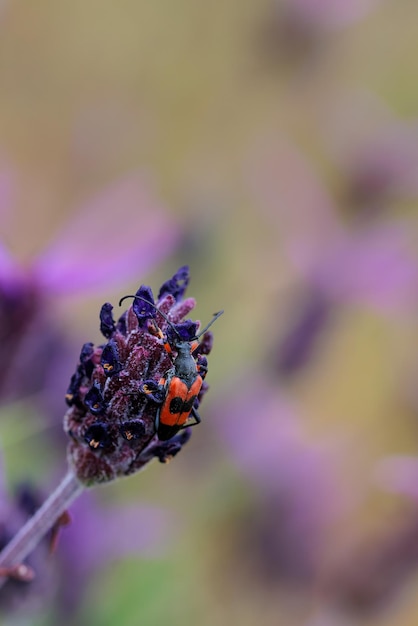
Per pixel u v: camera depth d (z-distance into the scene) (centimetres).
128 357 26
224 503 42
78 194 55
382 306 42
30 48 68
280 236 44
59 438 34
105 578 35
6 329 31
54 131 66
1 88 67
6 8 65
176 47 70
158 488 41
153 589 39
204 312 43
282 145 47
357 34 65
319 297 42
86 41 69
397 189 44
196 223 43
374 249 42
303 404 50
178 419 25
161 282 41
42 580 31
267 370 42
